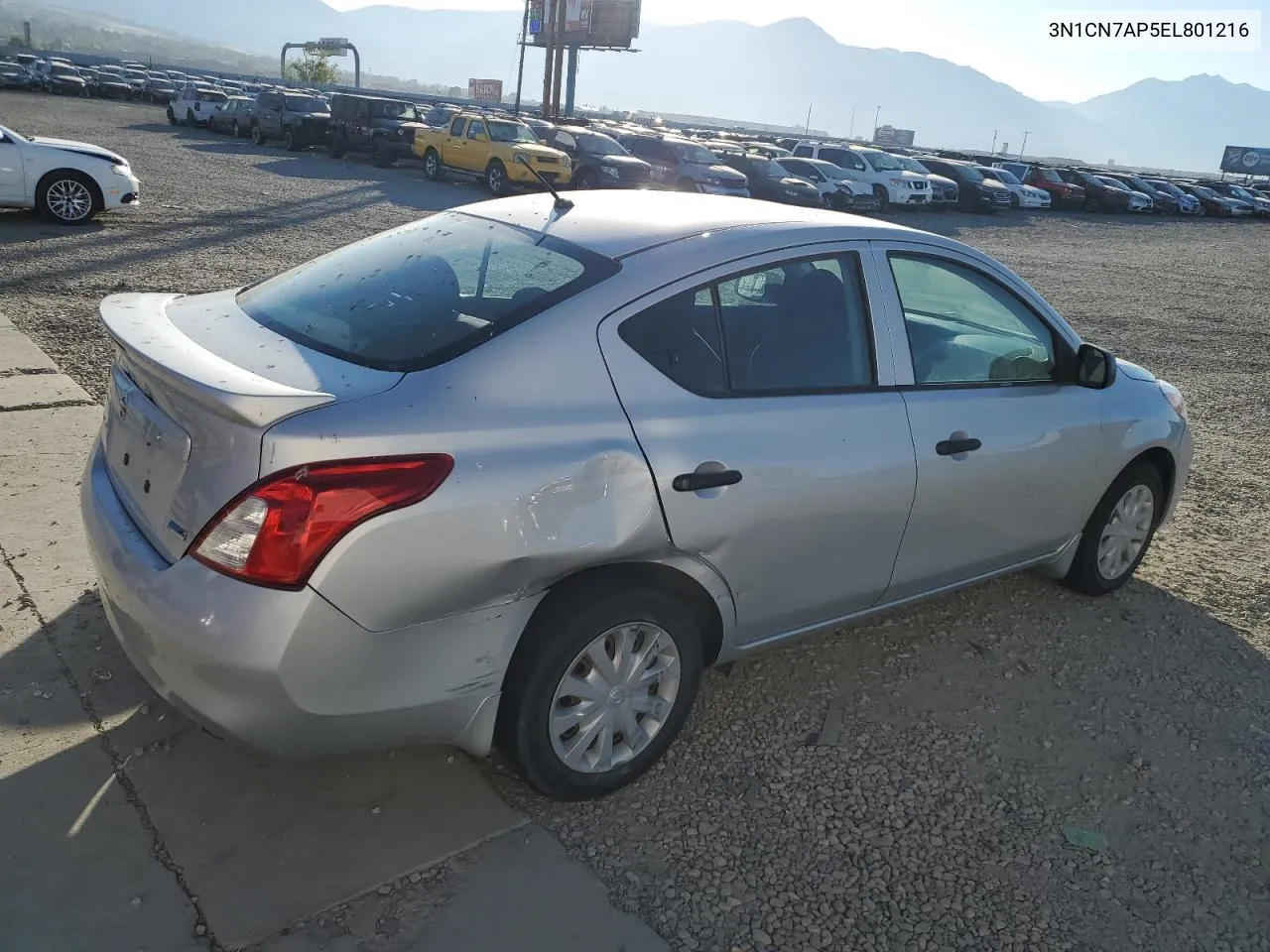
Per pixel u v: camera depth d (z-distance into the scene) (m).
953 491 3.53
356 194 20.30
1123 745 3.53
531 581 2.55
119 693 3.17
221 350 2.70
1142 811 3.18
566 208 3.39
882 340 3.38
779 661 3.87
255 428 2.26
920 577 3.65
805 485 3.05
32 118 32.69
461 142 24.78
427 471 2.35
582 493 2.58
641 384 2.77
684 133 49.41
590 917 2.51
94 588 3.75
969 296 3.72
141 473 2.62
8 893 2.38
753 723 3.44
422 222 3.59
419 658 2.45
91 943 2.27
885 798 3.11
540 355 2.63
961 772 3.29
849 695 3.68
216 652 2.26
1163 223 37.66
